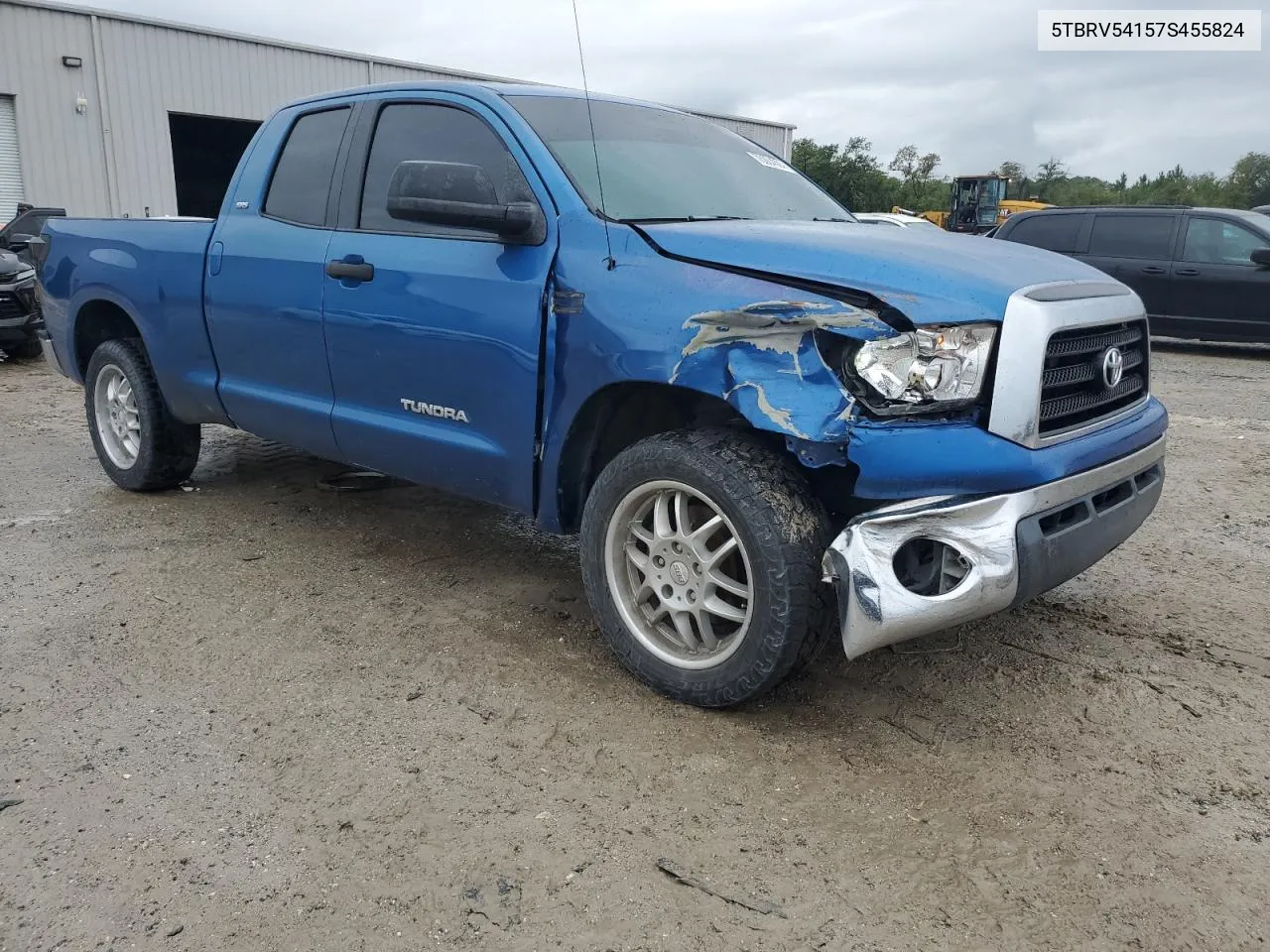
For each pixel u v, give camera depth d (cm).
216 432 714
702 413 332
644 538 319
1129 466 307
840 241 304
